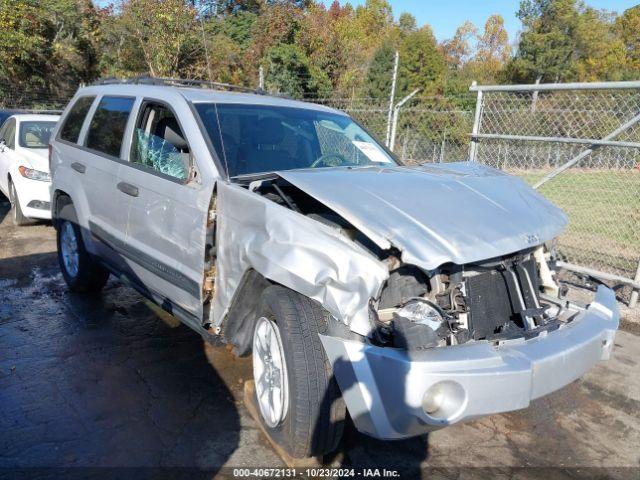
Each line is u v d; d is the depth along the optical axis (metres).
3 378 3.81
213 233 3.39
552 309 3.32
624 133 6.73
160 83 4.73
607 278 5.71
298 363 2.76
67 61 24.80
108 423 3.33
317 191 2.99
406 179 3.41
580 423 3.59
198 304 3.51
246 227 3.11
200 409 3.52
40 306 5.16
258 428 3.35
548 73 35.78
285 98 4.82
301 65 20.25
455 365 2.49
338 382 2.66
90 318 4.93
